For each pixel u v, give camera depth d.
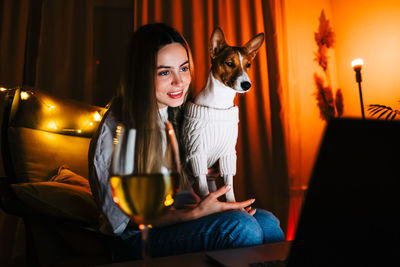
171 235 0.92
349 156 0.43
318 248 0.41
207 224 0.90
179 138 1.38
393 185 0.44
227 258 0.51
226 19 3.13
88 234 1.02
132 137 0.48
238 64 1.50
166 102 1.18
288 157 3.05
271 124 3.13
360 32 3.15
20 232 2.16
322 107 3.36
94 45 2.93
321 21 3.49
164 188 0.48
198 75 2.97
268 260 0.50
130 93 1.02
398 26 2.74
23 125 1.27
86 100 2.71
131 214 0.48
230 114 1.35
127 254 0.96
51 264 1.06
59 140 1.36
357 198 0.42
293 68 3.27
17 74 2.46
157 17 2.89
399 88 2.71
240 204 0.98
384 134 0.44
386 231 0.42
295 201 3.07
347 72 3.33
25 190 1.06
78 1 2.84
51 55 2.65
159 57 1.09
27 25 2.57
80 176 1.32
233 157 1.37
